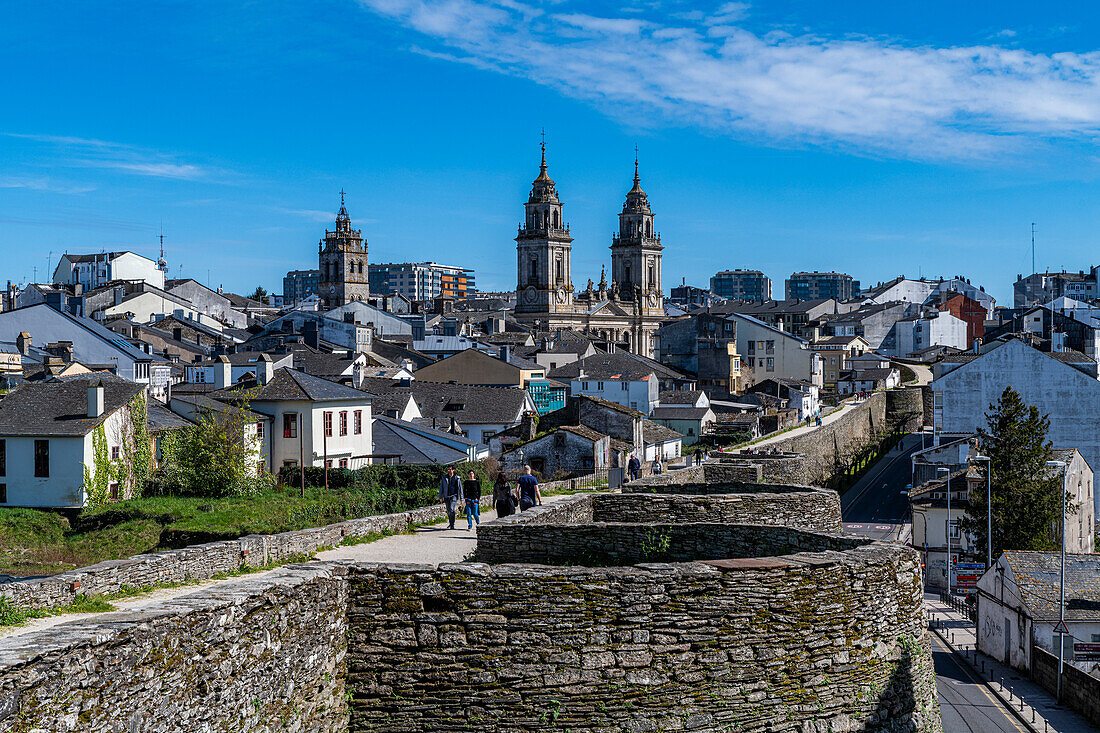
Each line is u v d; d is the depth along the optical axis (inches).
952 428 3550.7
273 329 5157.5
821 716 479.5
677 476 1524.4
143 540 1648.6
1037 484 2615.7
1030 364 3476.9
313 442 2368.4
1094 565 2054.6
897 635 509.4
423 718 460.4
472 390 3454.7
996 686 1838.1
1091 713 1622.8
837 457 3941.9
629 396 4284.0
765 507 805.2
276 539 820.6
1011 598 2049.7
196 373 3806.6
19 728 309.9
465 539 924.0
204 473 2092.8
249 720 402.0
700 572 470.6
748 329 6245.1
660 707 460.1
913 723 501.7
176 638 371.9
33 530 1791.3
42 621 580.7
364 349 5108.3
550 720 456.8
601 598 462.6
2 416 2021.4
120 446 2078.0
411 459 2498.8
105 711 340.8
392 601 466.0
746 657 470.9
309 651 440.8
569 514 766.5
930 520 2755.9
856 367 6643.7
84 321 3971.5
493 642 460.8
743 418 4210.1
